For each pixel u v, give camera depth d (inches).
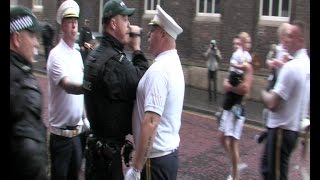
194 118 386.6
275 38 472.4
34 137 70.9
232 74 206.7
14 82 72.2
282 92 150.2
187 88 536.7
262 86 460.8
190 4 547.2
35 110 72.4
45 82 481.7
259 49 484.7
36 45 83.0
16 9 80.0
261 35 483.2
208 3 534.6
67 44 142.8
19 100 70.9
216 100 465.7
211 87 478.3
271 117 157.9
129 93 113.2
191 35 547.5
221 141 215.9
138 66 119.6
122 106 113.4
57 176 144.2
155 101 107.6
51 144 145.3
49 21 737.6
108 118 112.2
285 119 153.3
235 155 213.5
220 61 508.4
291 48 151.7
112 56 112.0
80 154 149.9
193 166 247.4
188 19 550.0
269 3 480.1
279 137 154.8
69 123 143.6
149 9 603.5
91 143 116.6
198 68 537.0
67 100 142.3
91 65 113.2
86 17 689.6
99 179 115.6
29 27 79.5
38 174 71.1
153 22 113.7
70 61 142.2
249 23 492.1
